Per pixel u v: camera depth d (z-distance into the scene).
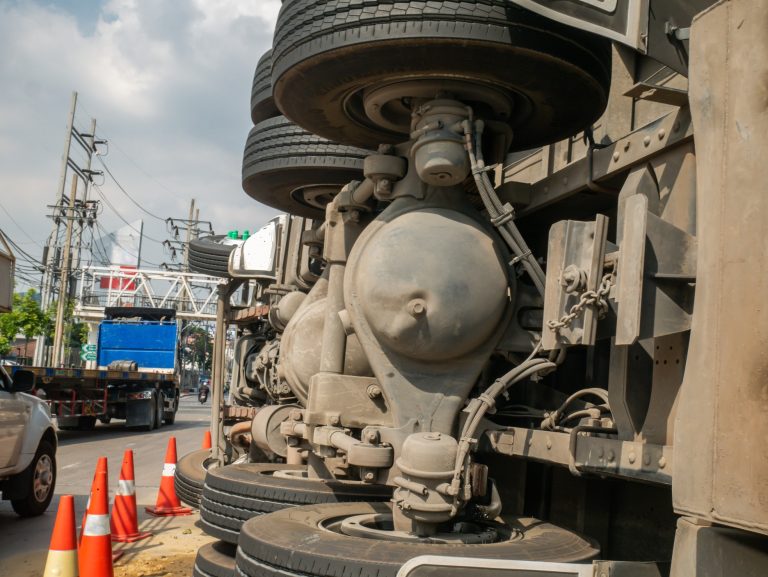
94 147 44.56
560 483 4.82
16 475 8.92
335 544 3.42
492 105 4.25
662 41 3.08
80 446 19.20
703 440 2.39
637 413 3.45
